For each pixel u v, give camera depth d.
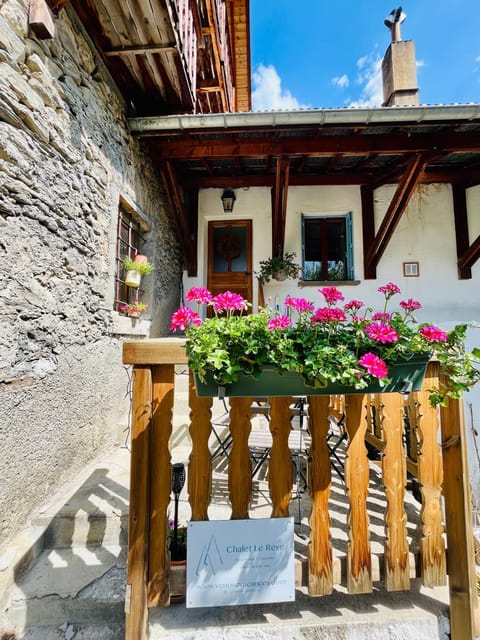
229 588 1.31
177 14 2.45
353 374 1.14
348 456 1.41
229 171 4.57
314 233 4.93
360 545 1.39
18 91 1.64
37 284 1.81
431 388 1.41
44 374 1.88
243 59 5.86
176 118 3.03
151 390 1.35
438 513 1.43
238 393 1.19
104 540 1.78
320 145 3.39
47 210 1.89
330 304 1.31
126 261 3.02
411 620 1.34
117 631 1.40
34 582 1.53
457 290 4.64
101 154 2.54
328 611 1.37
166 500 1.34
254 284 4.91
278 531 1.35
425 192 4.77
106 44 2.46
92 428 2.41
